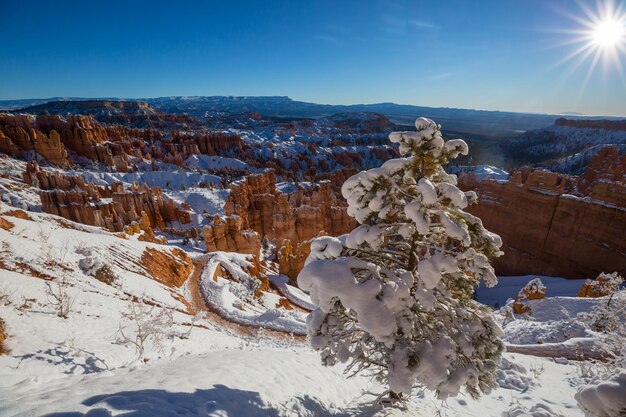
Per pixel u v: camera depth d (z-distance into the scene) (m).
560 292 58.44
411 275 6.98
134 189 82.06
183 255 42.47
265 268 56.53
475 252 6.82
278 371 8.67
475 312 7.58
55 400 5.29
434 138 6.75
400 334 6.91
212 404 5.69
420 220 6.30
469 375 6.95
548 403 9.52
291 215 75.31
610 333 14.01
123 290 23.36
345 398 9.10
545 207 68.00
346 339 7.71
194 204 99.44
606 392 4.93
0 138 105.38
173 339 13.10
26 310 11.37
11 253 19.09
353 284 6.37
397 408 8.15
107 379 6.72
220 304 31.80
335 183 138.12
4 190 64.12
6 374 6.91
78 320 12.14
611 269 58.47
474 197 7.07
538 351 15.36
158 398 5.49
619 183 58.75
